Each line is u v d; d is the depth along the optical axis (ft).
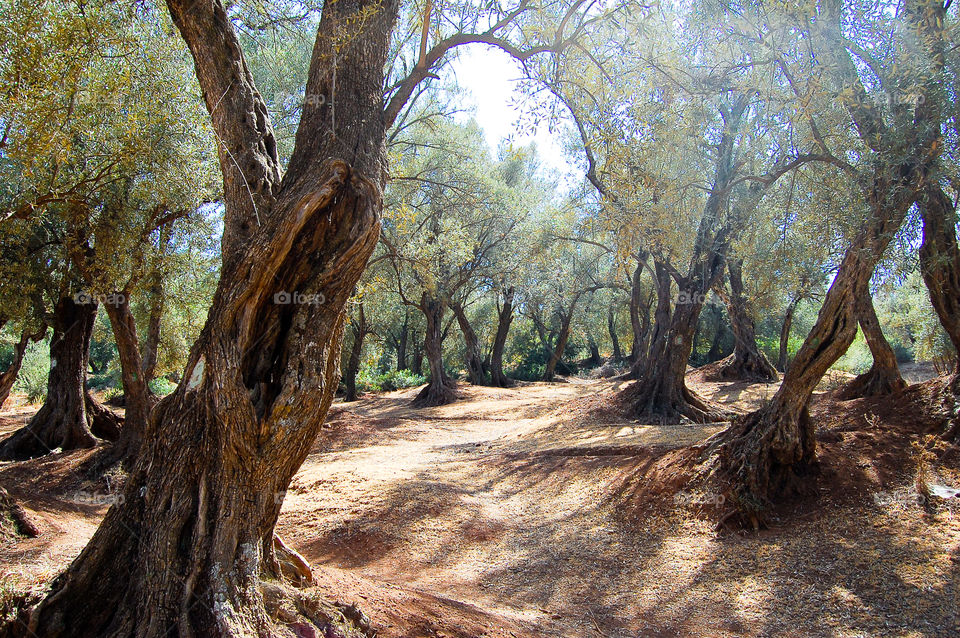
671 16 33.37
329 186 11.84
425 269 62.03
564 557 24.13
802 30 25.86
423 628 14.20
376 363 134.10
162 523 11.33
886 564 18.89
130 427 41.06
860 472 24.41
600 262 110.01
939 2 22.85
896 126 21.89
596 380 113.19
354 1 13.83
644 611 19.03
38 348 91.86
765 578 19.97
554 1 20.95
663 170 33.58
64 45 21.36
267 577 12.71
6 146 21.80
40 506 29.04
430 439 58.08
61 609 11.19
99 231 33.91
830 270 31.76
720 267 48.49
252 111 13.88
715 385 71.15
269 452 11.50
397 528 27.09
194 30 13.50
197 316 60.59
